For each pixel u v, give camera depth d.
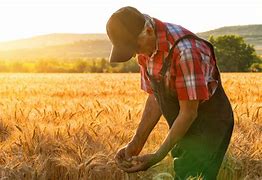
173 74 3.92
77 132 5.86
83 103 10.37
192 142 4.27
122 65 86.69
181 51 3.83
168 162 4.99
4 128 7.35
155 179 4.55
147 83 4.38
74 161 5.06
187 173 4.36
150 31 3.76
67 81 30.72
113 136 5.69
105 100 11.82
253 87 18.91
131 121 6.50
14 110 8.42
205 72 3.93
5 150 5.44
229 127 4.34
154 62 3.94
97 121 6.58
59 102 10.75
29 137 5.66
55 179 5.21
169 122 4.23
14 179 4.96
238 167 5.20
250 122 6.70
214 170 4.39
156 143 5.66
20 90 18.03
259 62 89.44
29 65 90.50
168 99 4.09
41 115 7.20
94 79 34.03
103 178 5.03
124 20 3.69
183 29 3.96
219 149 4.37
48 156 5.31
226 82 20.97
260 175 5.20
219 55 87.62
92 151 5.32
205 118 4.21
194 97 3.81
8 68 90.62
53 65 90.25
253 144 5.51
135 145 4.46
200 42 3.96
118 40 3.71
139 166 4.08
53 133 5.79
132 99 11.84
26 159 5.23
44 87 22.08
